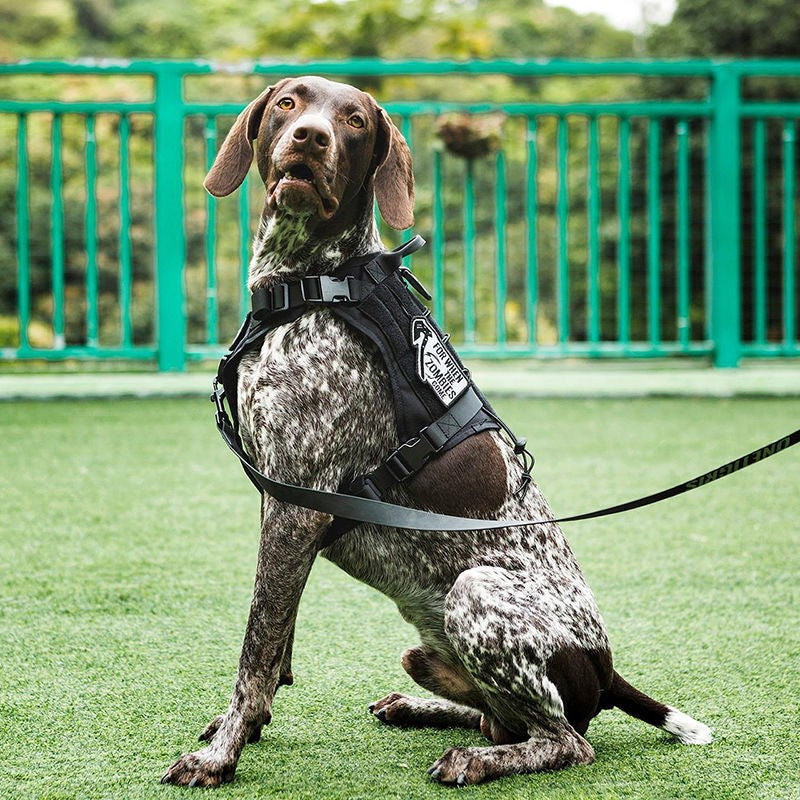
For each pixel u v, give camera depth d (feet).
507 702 9.30
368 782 8.97
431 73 28.04
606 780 8.96
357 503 9.23
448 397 9.84
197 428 23.94
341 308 9.70
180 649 11.79
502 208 29.19
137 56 85.71
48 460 20.77
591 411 26.35
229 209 48.91
